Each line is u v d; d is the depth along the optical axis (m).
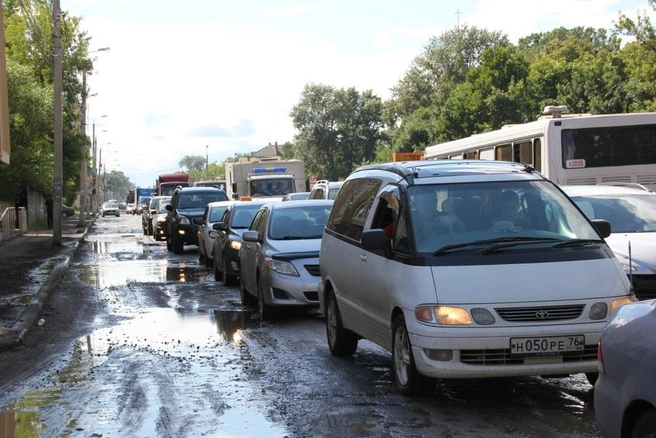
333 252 10.13
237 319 13.55
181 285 18.92
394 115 96.81
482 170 8.88
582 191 13.00
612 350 4.99
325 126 112.31
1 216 36.59
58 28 32.97
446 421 7.09
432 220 8.18
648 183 19.92
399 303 7.78
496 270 7.54
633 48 38.12
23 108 36.41
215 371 9.45
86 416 7.63
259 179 39.09
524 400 7.74
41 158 42.53
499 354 7.29
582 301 7.38
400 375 8.02
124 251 31.34
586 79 56.75
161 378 9.16
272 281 13.06
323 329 12.33
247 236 14.12
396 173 9.09
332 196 23.05
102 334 12.48
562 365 7.30
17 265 23.77
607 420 5.03
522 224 8.20
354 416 7.32
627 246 10.71
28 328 12.74
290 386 8.57
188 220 28.94
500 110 65.12
